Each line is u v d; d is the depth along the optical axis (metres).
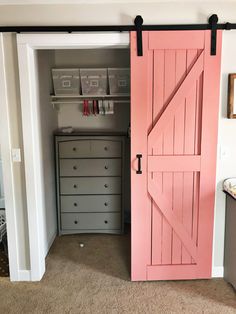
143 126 2.57
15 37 2.50
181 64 2.50
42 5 2.46
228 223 2.71
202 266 2.79
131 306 2.46
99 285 2.74
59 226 3.75
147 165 2.62
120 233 3.79
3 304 2.49
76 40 2.49
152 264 2.78
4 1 2.43
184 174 2.65
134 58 2.48
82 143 3.57
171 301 2.52
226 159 2.69
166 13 2.47
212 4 2.46
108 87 3.66
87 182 3.65
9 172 2.67
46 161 3.35
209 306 2.46
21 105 2.57
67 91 3.63
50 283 2.78
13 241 2.76
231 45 2.53
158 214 2.71
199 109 2.56
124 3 2.46
